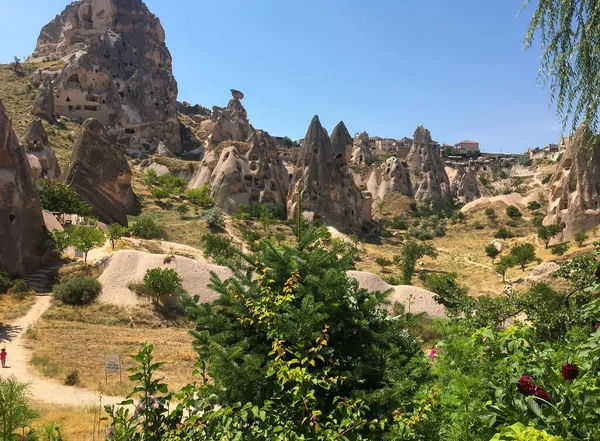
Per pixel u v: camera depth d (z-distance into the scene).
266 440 5.56
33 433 7.36
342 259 8.45
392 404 6.77
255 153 89.31
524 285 51.97
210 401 6.71
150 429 6.00
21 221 39.66
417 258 65.31
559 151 158.88
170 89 133.62
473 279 60.25
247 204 83.31
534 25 7.23
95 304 36.25
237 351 6.47
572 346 6.94
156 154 110.75
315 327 6.98
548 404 5.16
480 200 104.62
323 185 82.12
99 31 132.50
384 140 186.25
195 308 7.82
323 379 6.53
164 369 25.89
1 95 105.94
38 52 148.12
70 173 60.88
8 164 40.50
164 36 148.50
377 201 120.19
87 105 109.88
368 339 7.74
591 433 4.66
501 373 6.03
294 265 7.80
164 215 73.88
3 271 37.34
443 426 6.05
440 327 8.08
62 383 22.67
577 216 70.62
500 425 5.34
